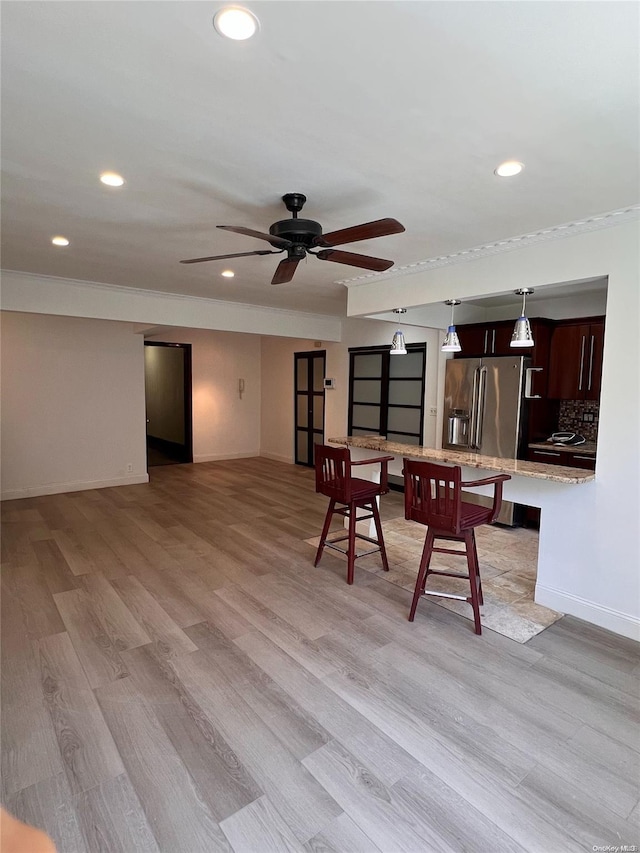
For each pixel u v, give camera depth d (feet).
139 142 6.45
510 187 7.82
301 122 5.91
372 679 7.87
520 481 10.90
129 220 9.52
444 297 12.43
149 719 6.89
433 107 5.55
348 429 24.50
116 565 12.64
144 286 15.92
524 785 5.82
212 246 11.26
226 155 6.81
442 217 9.21
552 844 5.10
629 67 4.76
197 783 5.81
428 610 10.28
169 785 5.78
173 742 6.46
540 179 7.50
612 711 7.16
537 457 15.85
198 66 4.83
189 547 14.11
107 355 21.49
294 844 5.07
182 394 29.99
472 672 8.08
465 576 10.22
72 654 8.50
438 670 8.13
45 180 7.64
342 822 5.32
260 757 6.22
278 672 8.03
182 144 6.50
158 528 15.94
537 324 15.55
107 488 21.75
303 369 27.76
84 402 20.99
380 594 11.05
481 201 8.43
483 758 6.23
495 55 4.61
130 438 22.48
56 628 9.38
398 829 5.25
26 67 4.87
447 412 18.04
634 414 8.96
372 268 9.31
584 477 9.30
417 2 3.94
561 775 5.98
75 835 5.15
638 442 8.95
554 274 10.10
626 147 6.46
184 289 16.43
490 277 11.35
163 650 8.65
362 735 6.62
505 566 12.94
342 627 9.52
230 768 6.04
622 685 7.77
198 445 28.94
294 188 7.95
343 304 19.54
